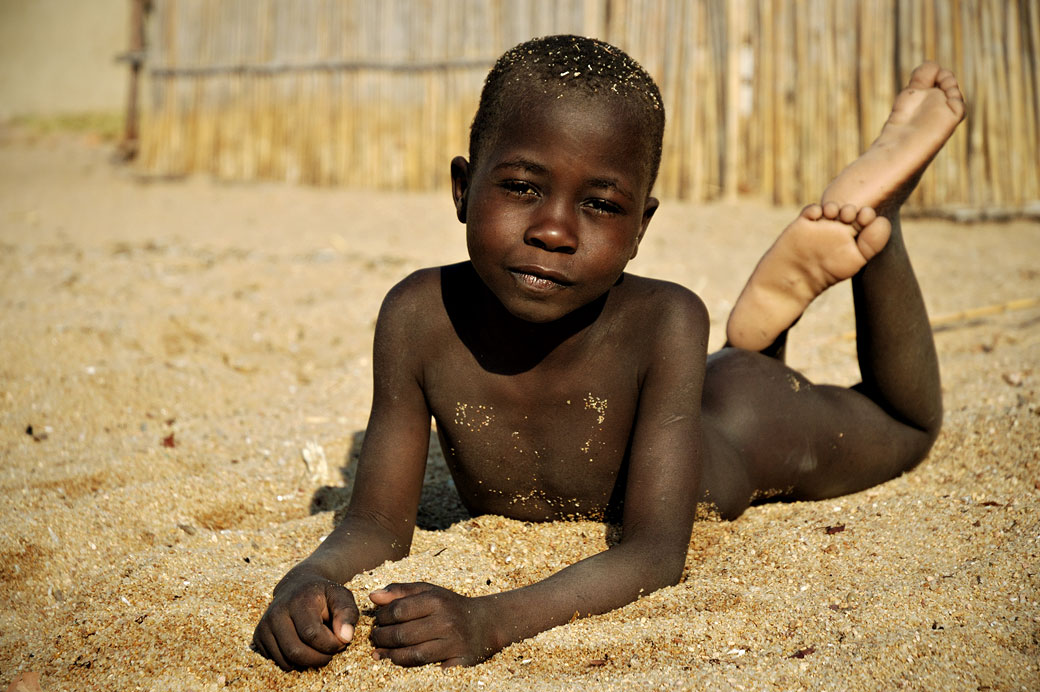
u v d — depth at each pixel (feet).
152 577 7.84
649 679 6.36
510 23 27.91
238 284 19.17
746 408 9.02
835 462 9.40
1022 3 22.89
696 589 7.46
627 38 26.25
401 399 8.00
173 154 32.73
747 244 21.90
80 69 52.31
